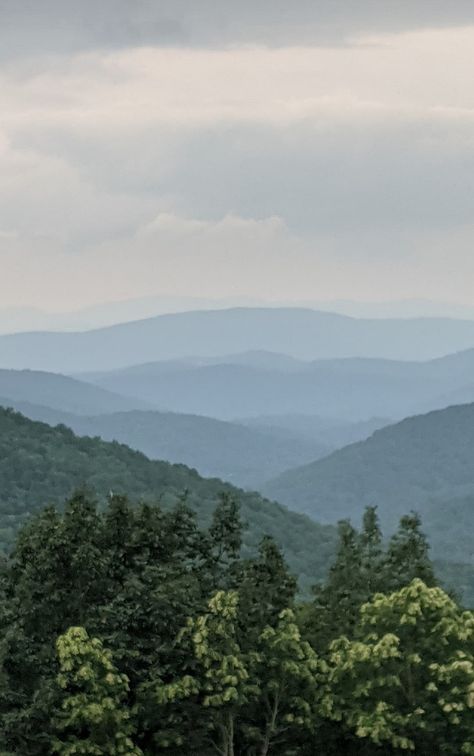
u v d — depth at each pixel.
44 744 50.81
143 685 50.28
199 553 57.28
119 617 51.59
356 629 53.31
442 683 50.00
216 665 50.25
